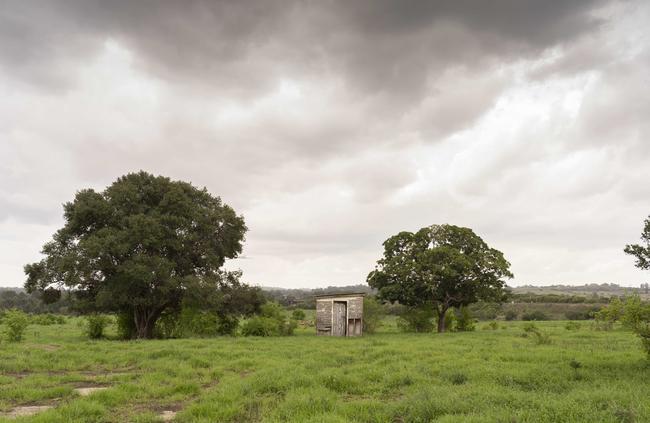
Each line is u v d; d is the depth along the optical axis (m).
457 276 40.47
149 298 34.22
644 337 15.48
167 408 11.77
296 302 100.19
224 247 39.03
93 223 35.19
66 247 34.94
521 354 19.53
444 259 40.19
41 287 34.94
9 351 22.53
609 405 9.72
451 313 45.44
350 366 17.55
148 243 32.44
